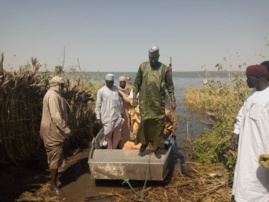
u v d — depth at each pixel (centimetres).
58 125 396
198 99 1387
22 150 520
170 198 401
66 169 522
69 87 660
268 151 292
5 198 390
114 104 533
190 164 548
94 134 775
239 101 633
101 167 420
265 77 305
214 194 408
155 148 421
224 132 551
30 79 545
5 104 477
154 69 420
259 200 301
